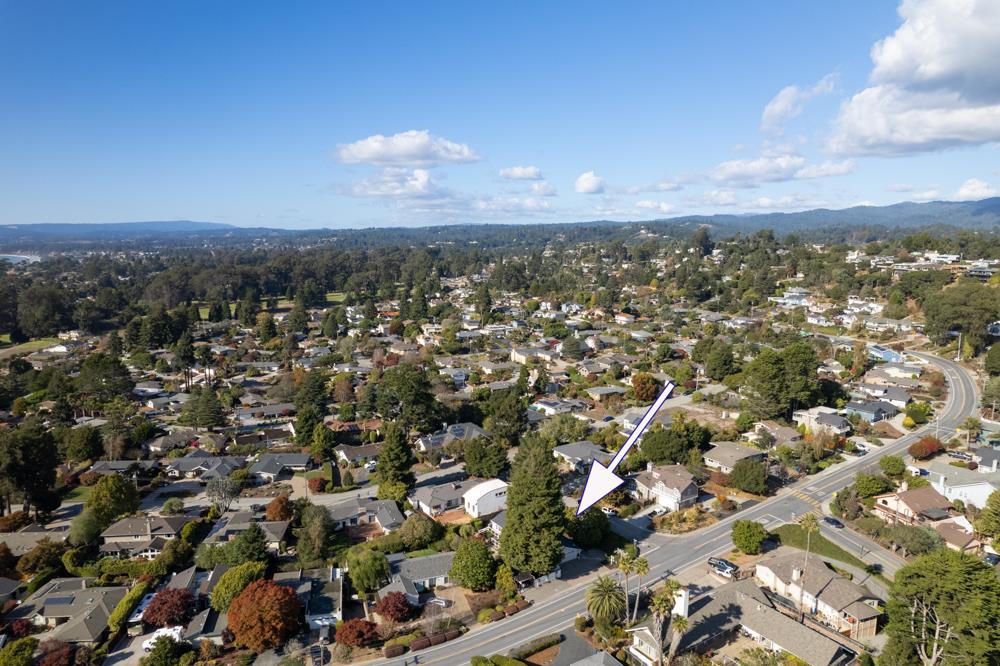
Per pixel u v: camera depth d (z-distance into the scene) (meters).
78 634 49.84
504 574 56.53
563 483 81.06
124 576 61.06
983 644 39.41
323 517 66.75
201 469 88.88
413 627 51.38
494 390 116.88
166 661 46.88
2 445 69.38
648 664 45.66
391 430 80.00
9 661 45.72
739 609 50.72
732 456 83.81
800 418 99.00
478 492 72.50
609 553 63.22
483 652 48.22
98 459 92.12
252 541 60.53
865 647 47.72
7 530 69.25
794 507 72.75
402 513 73.38
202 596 55.34
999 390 99.44
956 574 41.09
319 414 106.12
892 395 107.25
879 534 64.75
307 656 48.31
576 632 50.16
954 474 73.06
